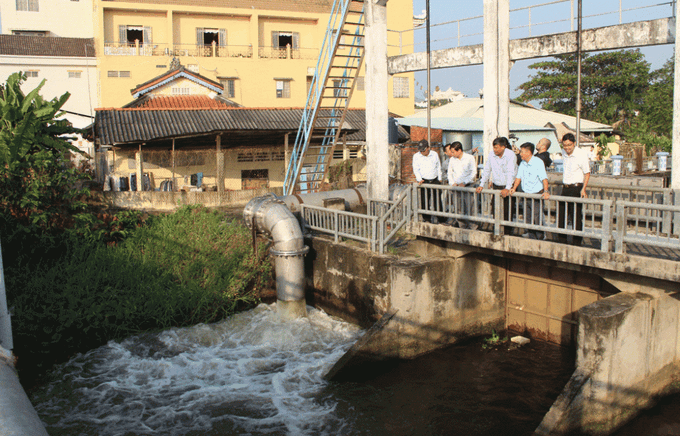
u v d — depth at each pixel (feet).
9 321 12.84
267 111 80.69
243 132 63.57
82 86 103.14
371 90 41.34
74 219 41.68
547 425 22.20
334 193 46.88
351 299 37.01
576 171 25.99
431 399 28.04
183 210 46.80
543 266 34.32
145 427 25.12
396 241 39.73
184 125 71.05
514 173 28.07
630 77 115.34
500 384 29.45
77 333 32.63
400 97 124.36
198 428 25.13
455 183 32.81
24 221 40.19
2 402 7.58
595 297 31.42
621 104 116.26
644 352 25.09
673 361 27.09
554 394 28.19
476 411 26.78
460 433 24.90
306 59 113.91
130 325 34.81
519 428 25.22
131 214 45.11
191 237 42.57
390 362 31.35
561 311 33.55
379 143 41.50
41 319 31.60
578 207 26.35
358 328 36.29
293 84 113.29
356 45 43.39
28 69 99.55
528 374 30.50
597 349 22.72
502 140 27.73
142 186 65.67
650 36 29.68
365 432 25.00
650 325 25.04
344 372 29.78
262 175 77.92
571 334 32.99
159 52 106.11
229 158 75.36
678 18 26.76
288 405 27.40
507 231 29.58
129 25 104.37
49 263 38.75
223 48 110.32
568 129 74.54
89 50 105.19
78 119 102.22
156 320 35.27
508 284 36.96
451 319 34.32
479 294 35.68
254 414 26.43
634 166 58.65
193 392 28.50
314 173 54.13
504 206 29.01
